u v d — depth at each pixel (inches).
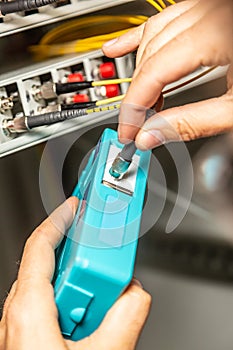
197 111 20.7
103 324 17.8
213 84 29.8
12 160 30.9
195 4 21.6
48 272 19.2
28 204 31.6
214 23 18.7
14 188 31.6
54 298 18.0
